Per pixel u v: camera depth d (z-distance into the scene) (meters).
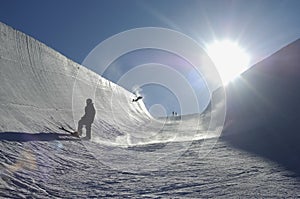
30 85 20.56
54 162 8.84
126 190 6.68
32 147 9.66
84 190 6.59
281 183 7.13
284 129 16.08
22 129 12.36
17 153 8.43
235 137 17.33
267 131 16.86
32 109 16.59
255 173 8.32
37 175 7.13
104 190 6.64
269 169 8.79
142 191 6.61
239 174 8.27
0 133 10.28
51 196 5.91
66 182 7.12
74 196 6.07
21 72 21.00
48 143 11.19
